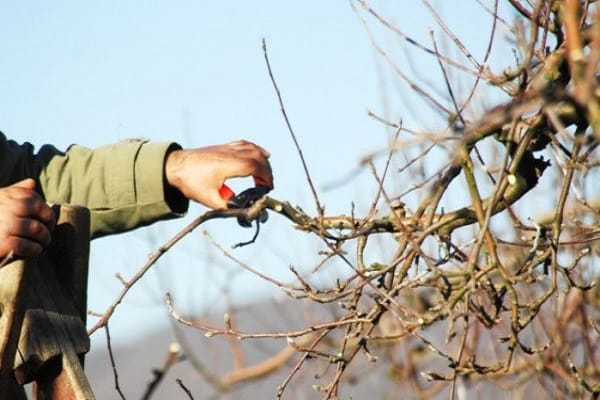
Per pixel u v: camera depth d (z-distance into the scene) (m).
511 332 6.58
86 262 5.84
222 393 14.09
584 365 11.04
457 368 6.58
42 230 5.26
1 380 5.34
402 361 14.09
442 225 6.29
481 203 6.23
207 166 6.45
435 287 6.48
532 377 12.45
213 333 6.58
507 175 6.29
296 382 13.98
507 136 6.50
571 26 4.70
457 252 6.52
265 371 14.09
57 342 5.57
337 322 6.53
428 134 5.89
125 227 6.67
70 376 5.54
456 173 6.42
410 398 13.45
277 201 6.30
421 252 6.24
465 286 6.25
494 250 6.26
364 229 6.49
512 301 6.40
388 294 6.45
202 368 13.90
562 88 5.84
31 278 5.34
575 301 11.11
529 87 6.25
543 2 6.05
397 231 6.60
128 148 6.65
